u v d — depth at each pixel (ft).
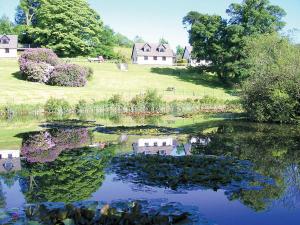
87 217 20.44
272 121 88.43
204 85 178.60
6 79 147.23
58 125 79.92
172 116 102.47
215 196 28.58
